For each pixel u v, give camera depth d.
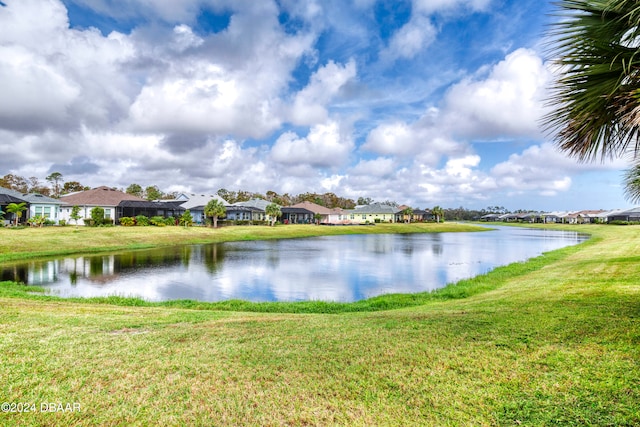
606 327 5.17
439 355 4.53
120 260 21.41
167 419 3.21
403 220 86.38
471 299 10.35
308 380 3.96
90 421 3.18
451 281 15.97
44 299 10.62
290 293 13.54
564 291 9.05
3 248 22.50
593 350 4.32
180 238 33.59
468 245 34.34
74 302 10.25
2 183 65.88
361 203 129.25
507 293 10.34
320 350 4.96
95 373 4.15
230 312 8.85
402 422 3.09
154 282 15.26
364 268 19.50
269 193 110.12
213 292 13.56
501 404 3.29
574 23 3.74
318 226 58.34
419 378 3.89
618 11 3.50
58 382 3.91
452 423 3.04
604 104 3.82
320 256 24.67
